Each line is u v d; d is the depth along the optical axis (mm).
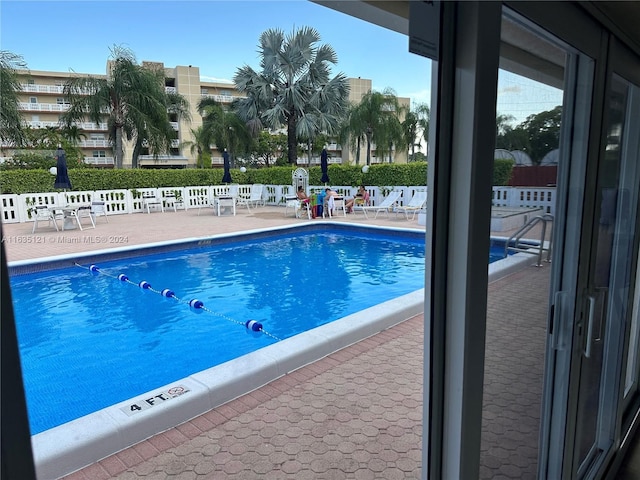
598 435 2314
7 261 462
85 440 2338
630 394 2803
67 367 4203
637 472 2320
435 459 1185
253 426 2693
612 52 1636
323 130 20844
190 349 4652
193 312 5836
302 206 13289
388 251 9555
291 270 8039
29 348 4613
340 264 8453
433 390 1140
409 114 24906
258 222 12328
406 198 13859
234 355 4520
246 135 26828
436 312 1100
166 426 2664
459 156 1029
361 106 24578
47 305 6023
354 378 3295
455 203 1054
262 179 19188
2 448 468
